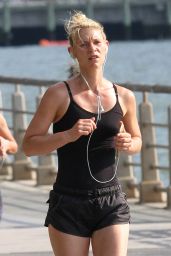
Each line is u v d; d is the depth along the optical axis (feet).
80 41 37.52
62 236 37.22
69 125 37.52
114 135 37.52
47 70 359.87
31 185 75.92
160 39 600.39
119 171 69.10
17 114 78.38
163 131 129.18
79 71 37.99
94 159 37.35
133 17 597.11
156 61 420.77
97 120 37.32
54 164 78.28
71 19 37.91
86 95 37.63
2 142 39.63
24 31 570.87
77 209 37.22
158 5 599.57
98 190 37.29
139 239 54.39
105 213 37.19
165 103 172.76
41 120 37.73
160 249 51.88
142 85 66.69
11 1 562.66
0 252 51.78
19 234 56.49
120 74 329.52
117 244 36.88
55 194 37.60
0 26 570.46
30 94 159.33
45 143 37.14
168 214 62.85
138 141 38.42
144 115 67.56
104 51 37.86
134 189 68.85
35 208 65.92
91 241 37.50
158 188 67.00
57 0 556.10
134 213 63.41
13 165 78.07
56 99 37.55
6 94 180.96
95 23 37.73
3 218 62.13
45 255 51.08
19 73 353.10
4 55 525.34
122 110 37.88
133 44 581.94
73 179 37.35
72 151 37.32
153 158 67.62
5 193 72.18
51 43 567.18
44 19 558.15
